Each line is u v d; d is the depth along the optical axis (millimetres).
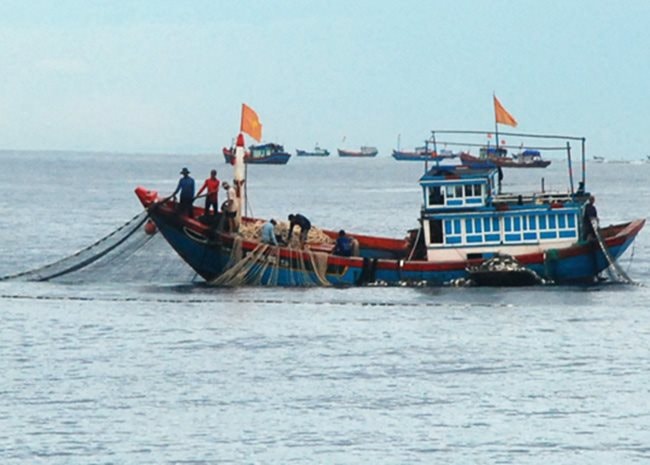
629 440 122938
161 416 131375
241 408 134250
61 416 131125
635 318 189000
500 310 197125
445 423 128875
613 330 179375
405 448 120688
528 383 146125
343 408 134500
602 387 143875
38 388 143125
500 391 142000
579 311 196000
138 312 197000
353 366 155625
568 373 151500
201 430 126188
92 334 177750
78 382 146250
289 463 116562
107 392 141375
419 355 162625
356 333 178375
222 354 163000
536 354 163000
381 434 125000
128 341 172375
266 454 119000
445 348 167500
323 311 197750
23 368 154250
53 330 180750
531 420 129875
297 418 130750
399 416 131375
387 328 182375
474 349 166500
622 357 160625
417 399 138500
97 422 128750
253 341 172375
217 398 138625
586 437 123938
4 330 180625
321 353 163750
